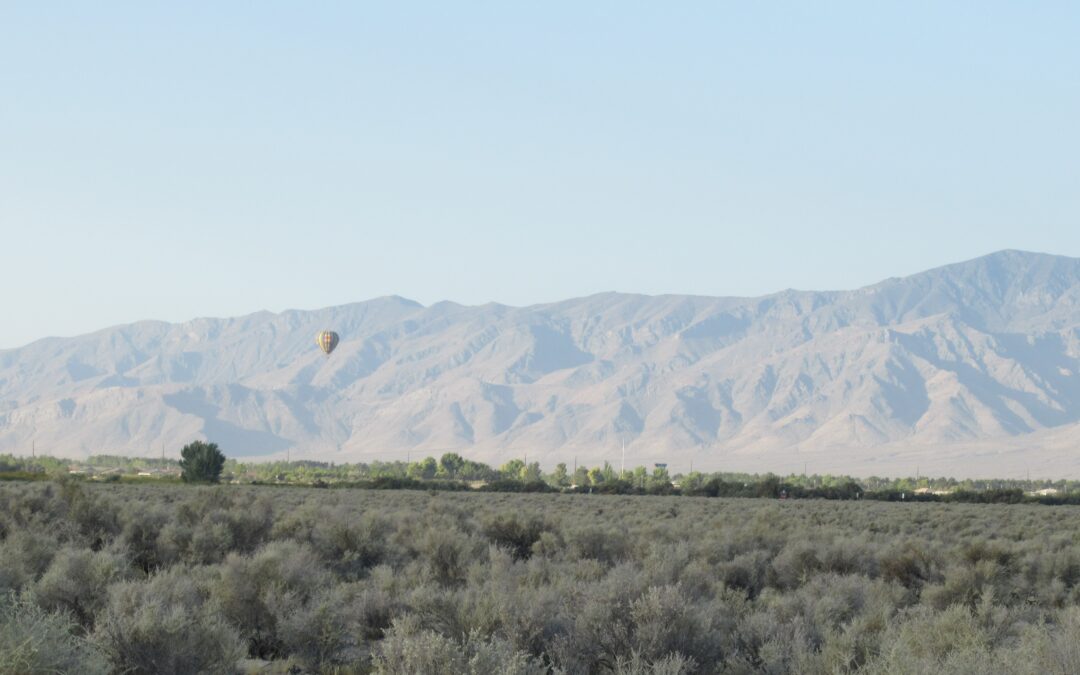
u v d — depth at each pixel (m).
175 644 22.20
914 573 41.78
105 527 48.03
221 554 42.66
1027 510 125.88
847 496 195.38
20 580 29.33
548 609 25.73
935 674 18.75
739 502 140.25
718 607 27.09
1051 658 19.83
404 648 19.83
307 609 28.67
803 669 22.41
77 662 17.98
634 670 21.27
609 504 119.50
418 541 46.78
